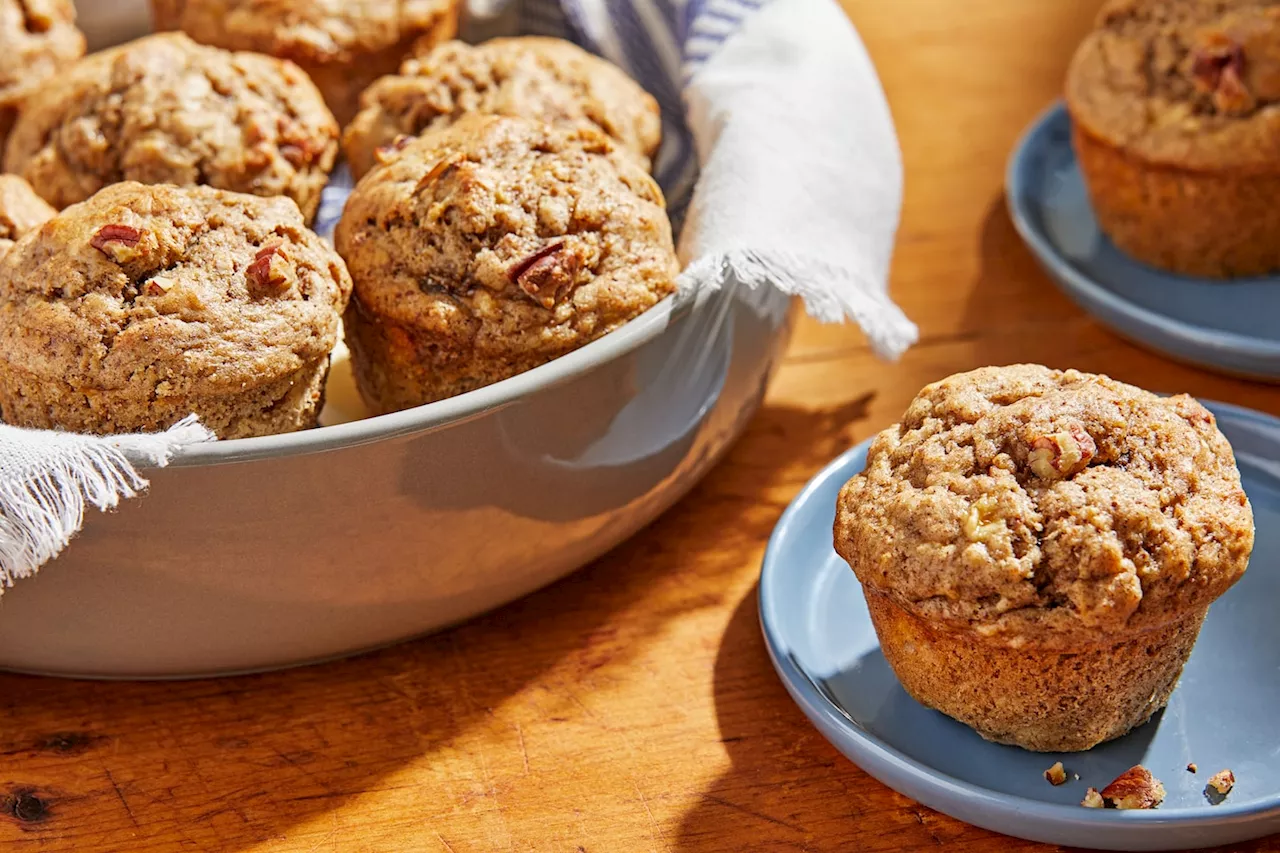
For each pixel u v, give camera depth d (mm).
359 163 617
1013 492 493
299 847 501
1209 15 639
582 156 557
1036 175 700
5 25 652
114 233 519
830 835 500
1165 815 477
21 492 487
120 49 615
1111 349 634
